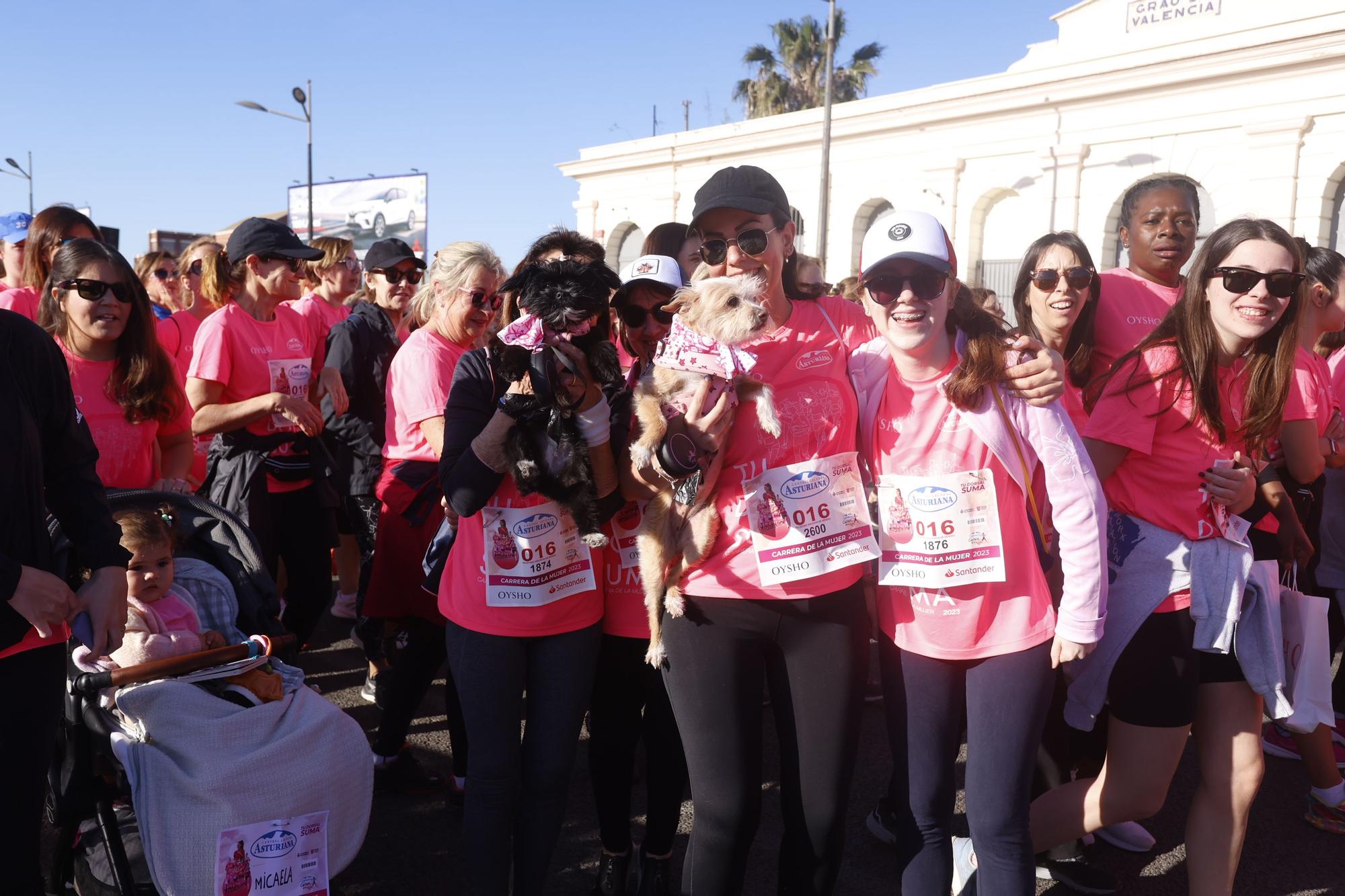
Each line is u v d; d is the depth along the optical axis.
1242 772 2.63
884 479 2.47
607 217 27.23
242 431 4.12
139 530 2.78
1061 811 2.78
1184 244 3.70
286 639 2.85
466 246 3.56
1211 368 2.57
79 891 2.60
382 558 3.57
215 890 2.34
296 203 46.47
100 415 3.30
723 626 2.35
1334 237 15.96
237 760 2.42
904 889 2.45
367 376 4.46
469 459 2.41
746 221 2.49
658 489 2.36
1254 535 3.30
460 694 2.55
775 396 2.39
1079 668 2.73
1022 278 3.76
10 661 2.12
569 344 2.38
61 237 3.88
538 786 2.54
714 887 2.38
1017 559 2.38
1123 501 2.70
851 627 2.40
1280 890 3.15
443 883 3.10
